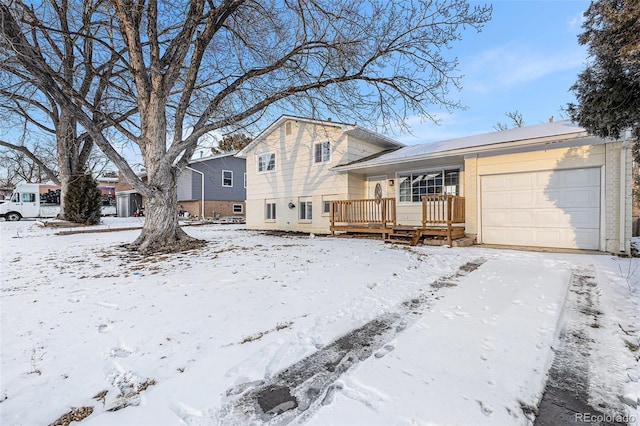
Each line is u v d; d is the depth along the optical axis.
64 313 3.40
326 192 12.51
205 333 2.89
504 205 8.43
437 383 2.08
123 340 2.75
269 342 2.71
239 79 7.89
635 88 3.96
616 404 1.89
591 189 7.24
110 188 25.98
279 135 14.31
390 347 2.62
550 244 7.77
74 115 6.46
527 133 8.60
